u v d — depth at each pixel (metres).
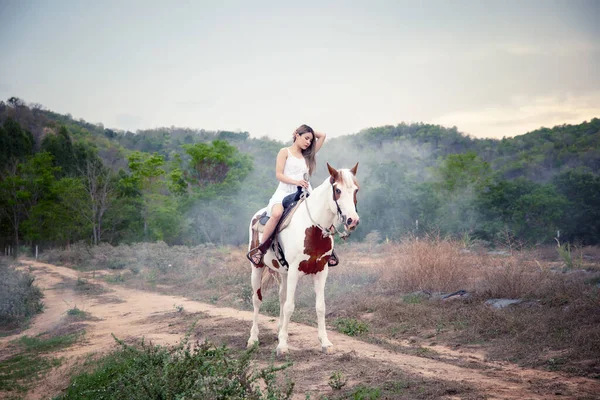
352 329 7.89
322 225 6.00
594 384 4.82
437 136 116.62
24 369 7.41
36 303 14.95
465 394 4.44
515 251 16.52
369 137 122.00
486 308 8.32
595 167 54.47
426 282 10.84
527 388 4.67
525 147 86.94
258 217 7.04
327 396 4.60
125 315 12.06
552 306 8.23
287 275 6.66
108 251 34.25
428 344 7.30
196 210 46.59
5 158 64.94
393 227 35.25
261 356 6.25
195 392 3.85
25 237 56.41
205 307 11.98
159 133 163.50
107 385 5.18
